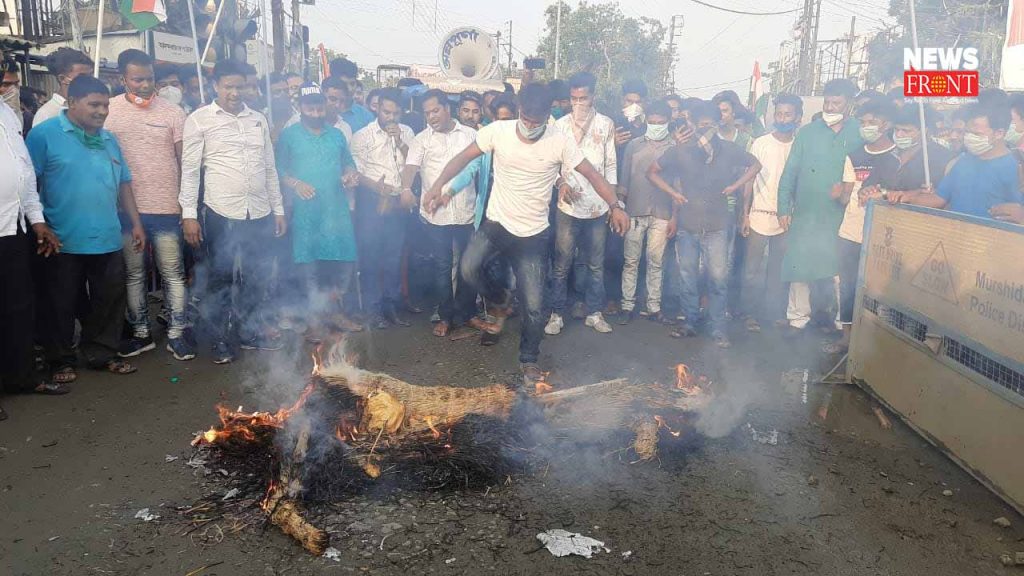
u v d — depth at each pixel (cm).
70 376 489
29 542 311
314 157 579
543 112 446
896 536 329
